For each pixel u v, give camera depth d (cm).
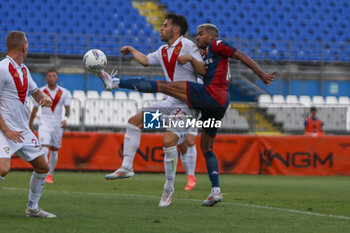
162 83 2172
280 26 8269
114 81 2158
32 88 1812
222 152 5012
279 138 5072
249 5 8369
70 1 7738
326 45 8112
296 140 5078
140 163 4891
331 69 7369
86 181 3859
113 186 3478
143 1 8100
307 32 8288
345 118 5353
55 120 3791
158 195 2872
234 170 5019
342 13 8588
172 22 2231
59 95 3800
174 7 8144
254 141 5059
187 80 2247
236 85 6925
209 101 2172
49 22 7494
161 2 8138
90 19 7688
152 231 1578
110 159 4866
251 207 2344
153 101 5212
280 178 4700
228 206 2361
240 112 5184
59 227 1603
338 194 3206
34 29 7375
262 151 5066
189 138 3334
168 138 2244
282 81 7038
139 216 1923
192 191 3244
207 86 2183
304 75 7094
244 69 6925
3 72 1684
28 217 1816
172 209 2170
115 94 6125
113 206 2239
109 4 7881
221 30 8031
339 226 1795
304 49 7875
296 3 8519
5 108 1708
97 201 2428
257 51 7000
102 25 7656
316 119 5228
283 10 8438
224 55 2181
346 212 2267
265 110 5228
